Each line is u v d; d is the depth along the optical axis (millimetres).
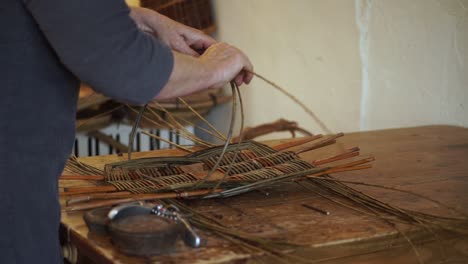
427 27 2242
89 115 3072
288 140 1976
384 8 2402
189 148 1742
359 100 2580
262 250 970
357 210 1199
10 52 999
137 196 1193
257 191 1328
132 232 927
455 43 2152
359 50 2539
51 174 1055
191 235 974
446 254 1134
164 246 945
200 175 1343
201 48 1484
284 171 1348
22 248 1023
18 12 999
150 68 1029
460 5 2113
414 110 2338
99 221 1031
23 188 1021
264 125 3127
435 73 2240
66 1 948
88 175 1429
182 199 1244
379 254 1072
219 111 3664
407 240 1071
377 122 2506
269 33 3176
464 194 1354
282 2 3027
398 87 2393
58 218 1072
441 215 1192
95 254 986
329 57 2732
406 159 1703
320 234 1056
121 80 1002
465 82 2141
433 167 1609
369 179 1472
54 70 1040
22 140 1019
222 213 1165
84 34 957
